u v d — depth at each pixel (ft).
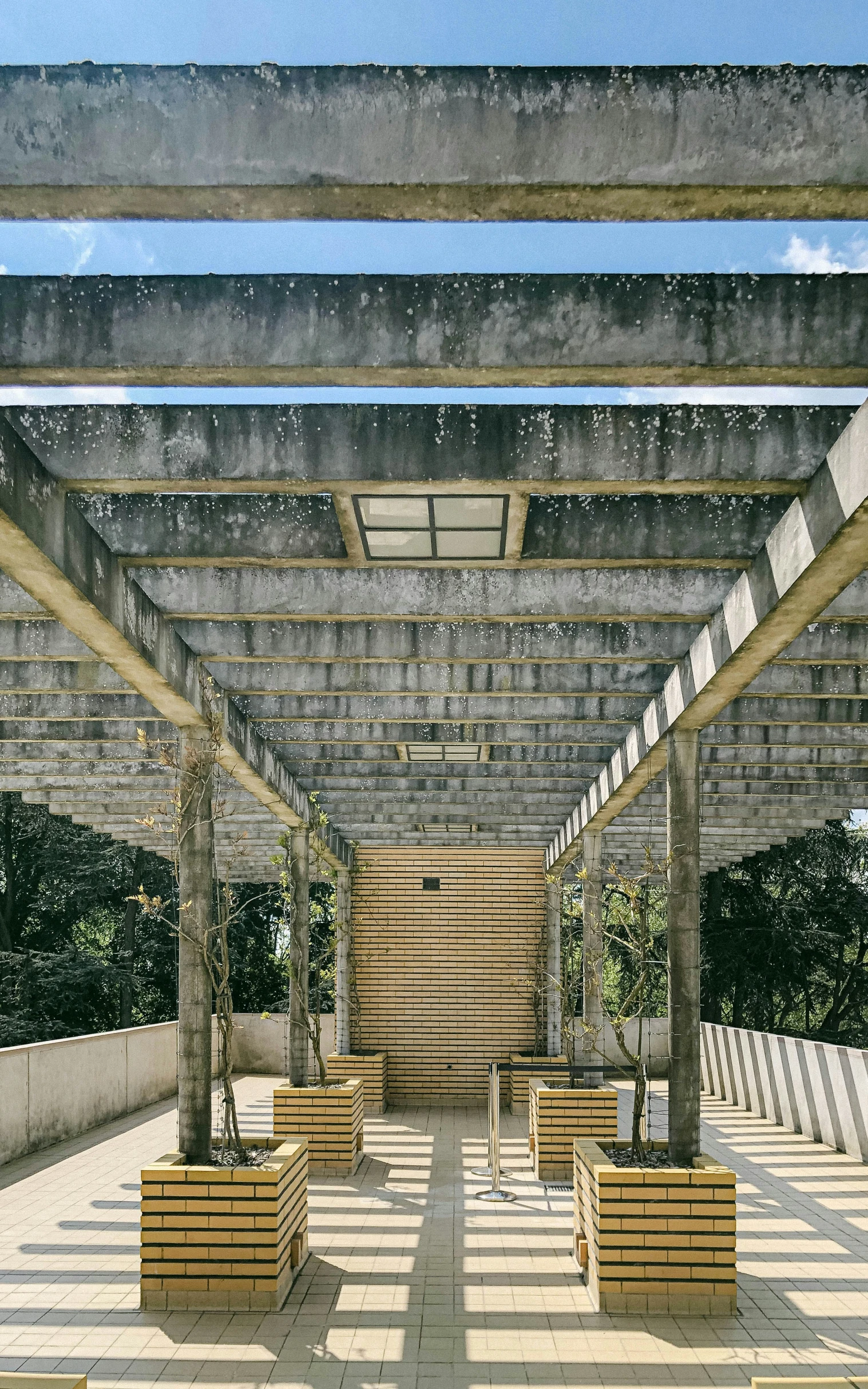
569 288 10.60
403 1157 33.78
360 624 19.85
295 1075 32.60
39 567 12.96
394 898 48.52
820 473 12.84
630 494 15.23
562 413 12.84
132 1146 34.37
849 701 24.35
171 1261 18.86
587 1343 17.28
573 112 8.53
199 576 17.61
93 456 12.97
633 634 19.77
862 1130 34.35
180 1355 16.69
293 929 33.58
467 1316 18.52
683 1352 16.96
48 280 10.66
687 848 21.83
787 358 10.53
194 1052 20.86
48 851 66.95
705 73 8.54
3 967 64.85
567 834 39.70
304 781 33.42
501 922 48.29
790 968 70.03
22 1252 22.18
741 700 24.35
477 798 35.76
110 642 15.94
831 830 68.80
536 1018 47.29
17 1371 16.05
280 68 8.58
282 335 10.51
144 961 72.28
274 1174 18.99
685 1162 20.80
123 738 26.94
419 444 12.76
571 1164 30.04
